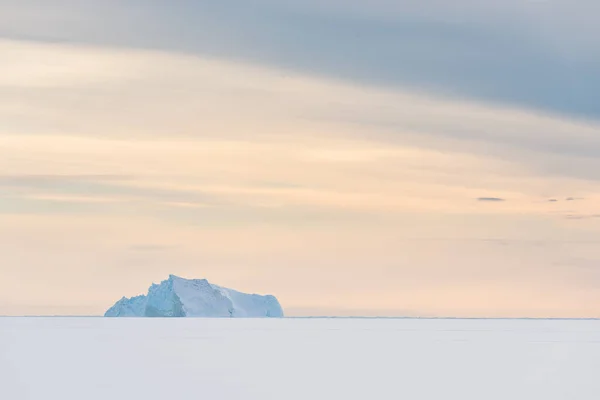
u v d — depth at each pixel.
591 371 94.44
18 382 80.31
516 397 70.12
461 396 70.56
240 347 144.88
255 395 70.00
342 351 135.62
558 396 70.69
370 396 69.94
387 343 168.88
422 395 71.00
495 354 127.56
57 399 68.38
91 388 75.00
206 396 69.38
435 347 151.38
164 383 78.81
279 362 107.44
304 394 70.94
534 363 107.44
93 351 128.62
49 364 101.69
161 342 160.00
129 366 98.94
